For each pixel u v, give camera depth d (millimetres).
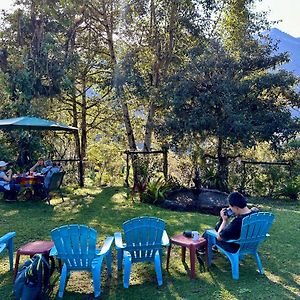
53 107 12320
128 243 3836
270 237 5539
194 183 8688
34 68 10250
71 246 3541
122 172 12133
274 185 9445
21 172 9578
